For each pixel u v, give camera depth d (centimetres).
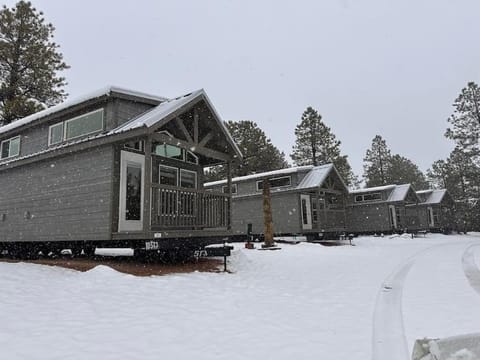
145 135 793
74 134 1056
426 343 247
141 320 396
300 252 1349
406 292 582
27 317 386
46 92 2198
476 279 696
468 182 3256
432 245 1748
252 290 600
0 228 1121
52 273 691
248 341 338
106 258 990
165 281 636
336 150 3250
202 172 1211
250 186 2209
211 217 984
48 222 959
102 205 839
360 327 387
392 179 4381
